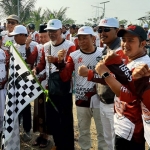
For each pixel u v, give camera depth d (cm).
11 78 351
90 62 367
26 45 471
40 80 425
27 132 478
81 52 371
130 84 234
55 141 412
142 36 262
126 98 249
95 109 374
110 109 335
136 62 262
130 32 257
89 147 403
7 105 346
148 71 210
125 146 266
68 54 400
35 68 424
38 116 445
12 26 555
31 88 351
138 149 264
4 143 342
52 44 406
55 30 390
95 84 369
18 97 349
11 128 343
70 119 404
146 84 217
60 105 395
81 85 375
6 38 557
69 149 408
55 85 379
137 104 254
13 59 356
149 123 231
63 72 365
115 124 275
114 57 236
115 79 240
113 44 341
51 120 405
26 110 472
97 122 381
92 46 367
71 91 398
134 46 262
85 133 396
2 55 424
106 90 332
